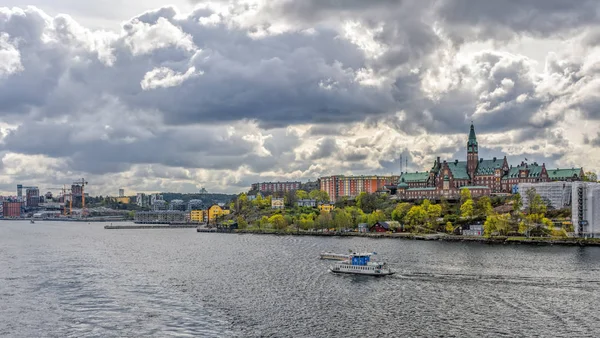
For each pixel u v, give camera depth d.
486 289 174.88
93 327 136.88
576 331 129.38
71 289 181.75
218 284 189.25
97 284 190.62
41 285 189.25
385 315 144.50
